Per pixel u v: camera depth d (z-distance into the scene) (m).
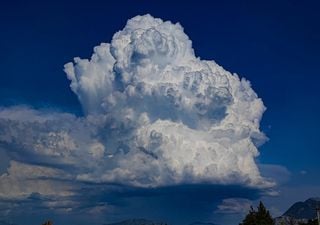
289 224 181.50
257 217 155.38
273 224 156.00
